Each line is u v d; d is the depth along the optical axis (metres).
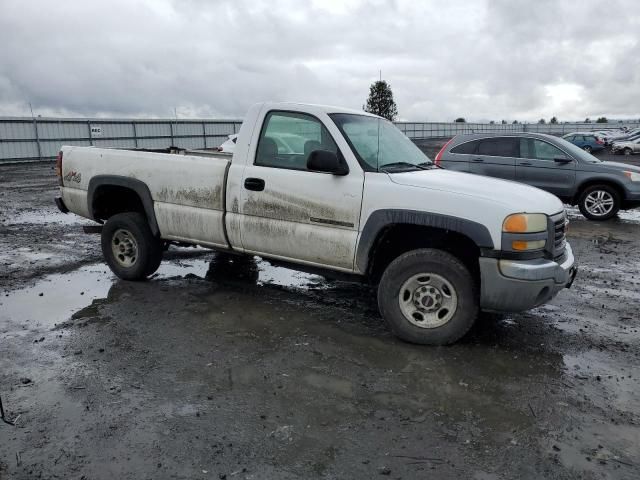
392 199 4.04
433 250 4.02
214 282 5.72
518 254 3.73
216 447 2.73
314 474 2.53
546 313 4.92
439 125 65.81
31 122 27.36
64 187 5.93
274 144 4.64
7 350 3.90
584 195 10.52
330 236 4.31
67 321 4.51
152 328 4.36
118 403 3.16
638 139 36.22
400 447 2.76
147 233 5.50
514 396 3.32
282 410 3.11
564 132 68.50
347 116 4.66
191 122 34.66
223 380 3.47
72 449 2.71
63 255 7.01
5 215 10.66
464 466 2.61
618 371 3.71
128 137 31.61
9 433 2.84
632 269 6.63
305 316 4.71
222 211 4.89
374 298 5.27
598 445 2.81
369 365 3.73
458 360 3.83
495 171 10.77
